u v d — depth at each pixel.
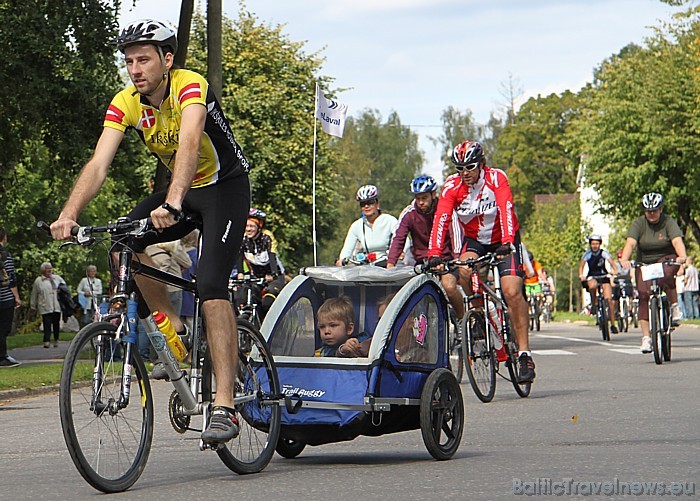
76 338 5.97
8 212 34.22
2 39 25.03
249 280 12.14
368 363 7.12
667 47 46.00
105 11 25.20
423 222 13.48
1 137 28.64
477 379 11.58
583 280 27.53
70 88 25.75
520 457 7.33
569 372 15.35
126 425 6.25
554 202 80.00
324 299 7.68
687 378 13.83
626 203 47.25
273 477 6.65
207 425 6.56
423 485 6.19
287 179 55.25
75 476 6.92
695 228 48.28
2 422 11.15
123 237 6.27
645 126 45.22
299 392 7.15
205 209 6.55
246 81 56.31
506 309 12.09
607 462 6.92
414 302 7.39
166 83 6.44
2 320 19.92
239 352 6.87
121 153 26.55
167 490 6.16
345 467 7.11
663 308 16.59
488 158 115.25
